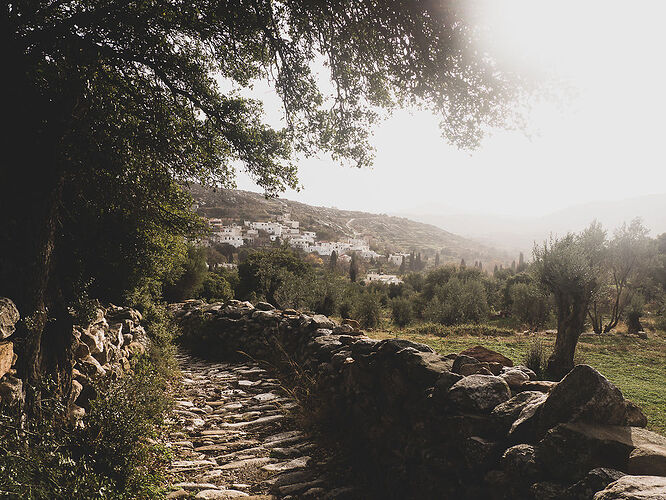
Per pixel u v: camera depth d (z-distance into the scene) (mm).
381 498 3709
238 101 6102
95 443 3543
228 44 5832
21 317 3674
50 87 4352
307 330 7996
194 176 6387
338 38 5109
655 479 1690
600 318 17922
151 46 5242
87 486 2812
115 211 7070
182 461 4504
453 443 2992
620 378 8766
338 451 4691
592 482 1918
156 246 9094
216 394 7473
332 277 21312
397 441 3799
